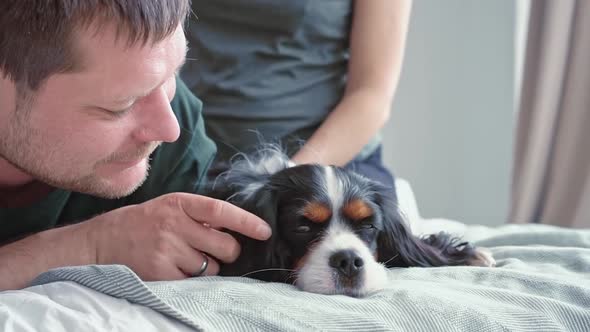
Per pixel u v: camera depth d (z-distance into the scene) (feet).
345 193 4.80
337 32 6.67
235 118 6.23
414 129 10.84
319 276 4.39
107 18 3.17
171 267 3.87
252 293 3.33
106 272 3.16
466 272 4.21
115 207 4.91
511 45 10.13
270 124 6.29
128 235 3.90
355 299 3.53
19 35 3.20
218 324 3.02
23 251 3.84
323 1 6.45
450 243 5.61
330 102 6.65
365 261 4.45
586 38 8.97
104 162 3.72
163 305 3.01
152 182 4.84
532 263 4.78
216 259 4.24
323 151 6.02
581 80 9.08
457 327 3.23
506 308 3.42
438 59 10.57
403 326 3.21
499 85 10.28
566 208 9.41
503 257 5.10
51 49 3.20
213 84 6.23
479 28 10.31
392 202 5.26
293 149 6.23
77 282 3.26
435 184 10.88
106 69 3.31
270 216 4.69
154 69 3.40
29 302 2.94
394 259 5.24
